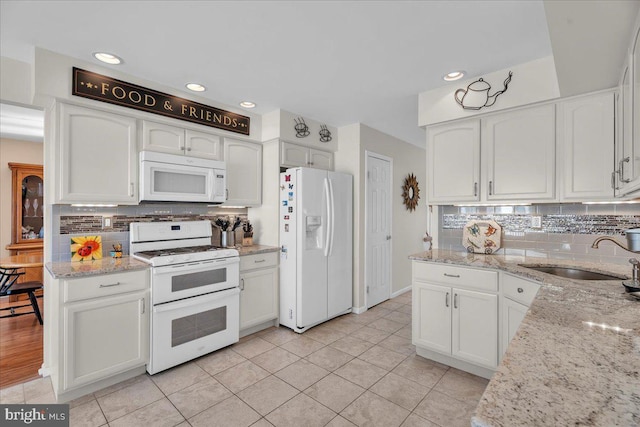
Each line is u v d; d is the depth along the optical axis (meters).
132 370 2.31
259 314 3.14
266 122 3.41
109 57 2.20
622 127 1.78
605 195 2.02
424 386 2.20
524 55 2.16
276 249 3.28
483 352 2.25
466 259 2.42
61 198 2.15
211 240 3.31
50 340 2.32
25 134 4.30
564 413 0.53
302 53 2.15
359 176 3.76
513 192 2.37
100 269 2.08
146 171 2.49
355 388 2.18
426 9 1.68
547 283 1.60
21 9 1.67
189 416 1.89
